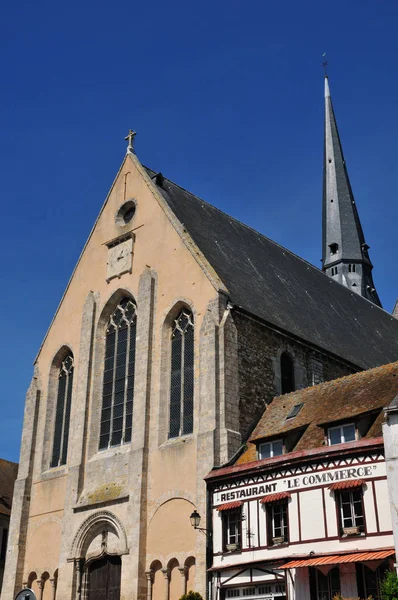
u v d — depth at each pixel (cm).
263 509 2891
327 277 5788
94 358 4094
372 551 2491
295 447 2983
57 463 4088
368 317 5675
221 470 3103
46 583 3769
